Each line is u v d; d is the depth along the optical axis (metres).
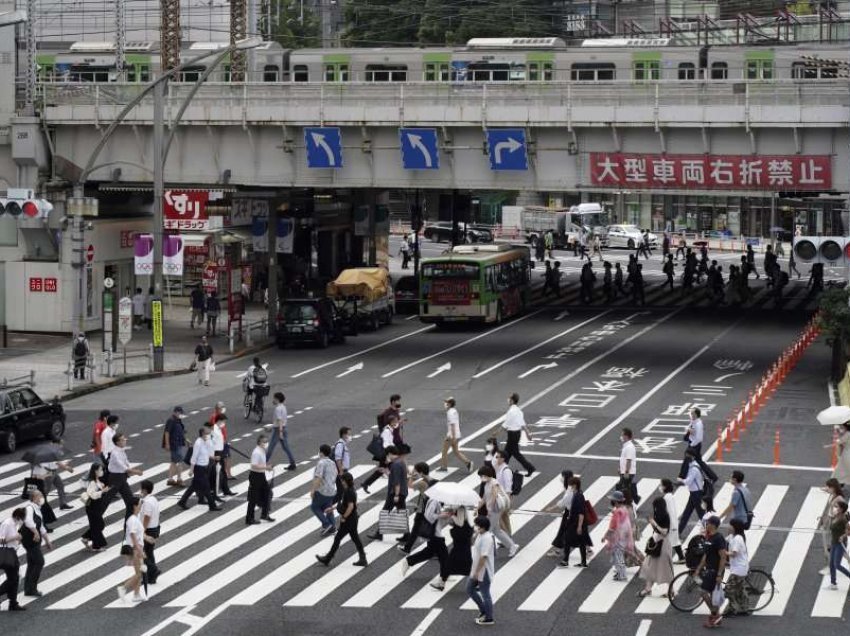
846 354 58.38
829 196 93.44
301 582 32.31
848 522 31.84
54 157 72.00
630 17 146.25
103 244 74.81
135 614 29.92
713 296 90.12
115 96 70.00
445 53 82.50
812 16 128.25
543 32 139.62
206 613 29.94
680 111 60.94
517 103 63.34
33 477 36.84
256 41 59.62
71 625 29.16
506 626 29.00
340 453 38.53
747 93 59.84
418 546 35.34
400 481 35.84
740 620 29.48
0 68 72.19
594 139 63.28
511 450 42.56
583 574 32.94
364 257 98.00
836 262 52.00
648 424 50.66
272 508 39.38
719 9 145.38
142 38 121.50
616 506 32.47
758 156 60.88
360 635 28.38
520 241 134.38
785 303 88.38
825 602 30.72
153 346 63.16
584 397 56.28
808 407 53.91
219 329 77.62
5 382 52.47
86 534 35.31
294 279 90.31
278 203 75.38
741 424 50.50
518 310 83.94
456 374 62.28
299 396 57.19
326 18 172.38
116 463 37.72
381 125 65.69
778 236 130.00
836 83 59.06
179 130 69.31
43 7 122.06
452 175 65.81
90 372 59.31
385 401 55.69
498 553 34.69
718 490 41.00
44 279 73.19
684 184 62.28
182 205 81.44
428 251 123.25
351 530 33.50
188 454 39.50
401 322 82.19
